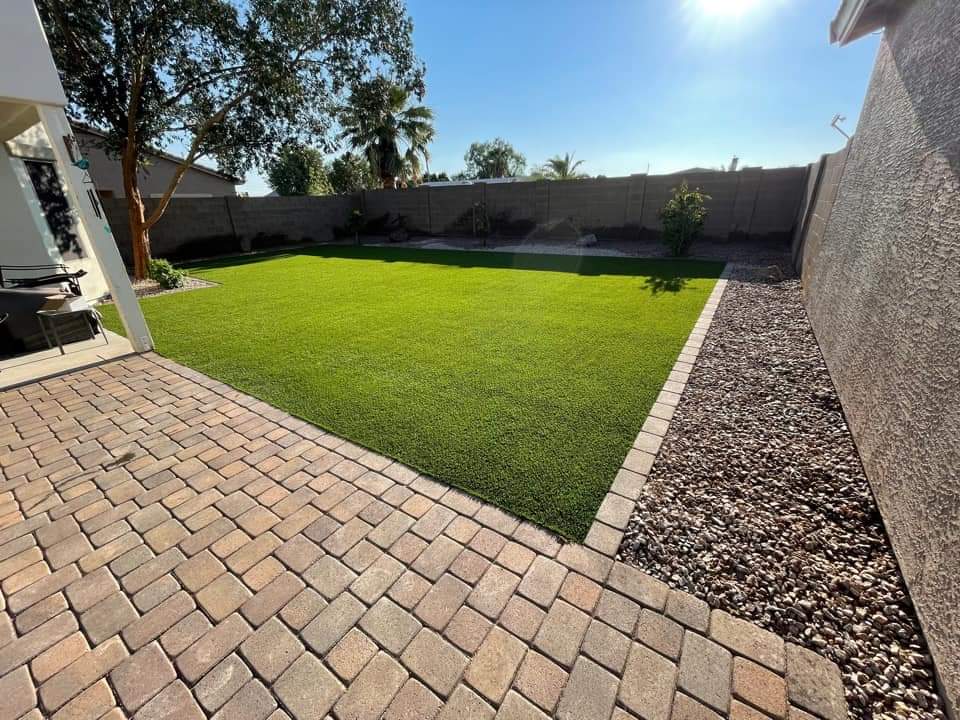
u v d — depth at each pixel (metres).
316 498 2.31
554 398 3.33
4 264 6.35
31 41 3.64
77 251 7.18
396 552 1.95
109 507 2.30
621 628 1.59
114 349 4.70
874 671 1.43
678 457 2.58
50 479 2.54
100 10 7.00
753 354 4.10
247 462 2.65
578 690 1.40
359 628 1.61
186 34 7.77
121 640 1.59
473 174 38.56
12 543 2.07
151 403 3.45
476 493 2.30
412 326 5.22
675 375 3.70
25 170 6.52
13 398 3.60
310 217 14.84
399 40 9.39
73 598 1.77
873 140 3.74
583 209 12.68
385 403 3.31
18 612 1.72
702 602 1.68
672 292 6.54
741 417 3.02
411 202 15.39
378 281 8.09
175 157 16.59
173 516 2.22
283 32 8.22
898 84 3.23
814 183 7.32
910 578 1.66
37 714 1.37
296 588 1.79
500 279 7.93
